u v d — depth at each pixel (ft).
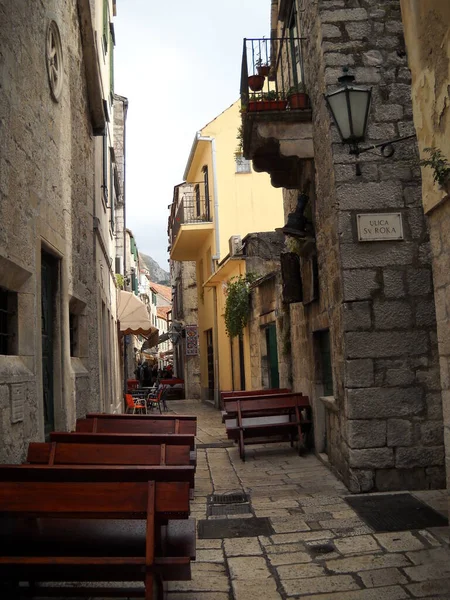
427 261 23.76
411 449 22.91
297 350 35.47
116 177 59.36
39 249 18.53
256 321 47.65
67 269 23.52
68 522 12.76
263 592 13.50
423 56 15.39
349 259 23.63
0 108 14.76
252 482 25.20
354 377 23.16
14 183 15.99
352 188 23.91
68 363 22.95
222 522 19.15
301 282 32.22
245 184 68.18
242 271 53.36
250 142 29.01
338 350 24.79
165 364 222.07
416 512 19.38
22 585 13.66
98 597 12.57
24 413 16.10
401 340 23.39
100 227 35.37
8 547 11.71
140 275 174.40
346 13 24.95
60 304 22.41
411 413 23.08
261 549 16.39
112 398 46.42
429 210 15.51
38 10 18.94
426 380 23.25
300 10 29.55
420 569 14.44
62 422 21.88
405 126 24.35
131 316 60.18
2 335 16.24
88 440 18.43
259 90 29.71
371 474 22.74
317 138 26.78
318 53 25.76
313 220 28.84
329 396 28.40
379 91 24.56
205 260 74.38
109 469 12.66
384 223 23.75
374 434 22.93
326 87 24.56
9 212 15.51
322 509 20.29
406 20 16.44
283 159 30.14
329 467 27.12
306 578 14.20
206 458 31.78
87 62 29.43
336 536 17.22
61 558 10.71
